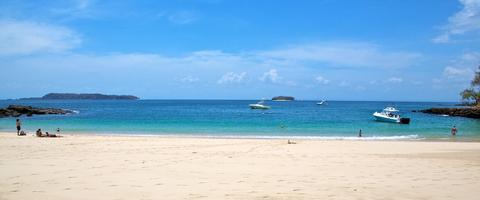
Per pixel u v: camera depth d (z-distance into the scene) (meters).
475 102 88.31
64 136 30.42
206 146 23.14
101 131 39.22
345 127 46.88
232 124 50.72
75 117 68.88
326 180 11.95
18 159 16.56
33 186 10.91
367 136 35.12
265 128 44.28
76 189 10.52
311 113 92.50
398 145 24.30
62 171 13.45
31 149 20.64
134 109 117.06
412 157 18.09
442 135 36.72
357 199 9.45
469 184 11.33
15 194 9.91
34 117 69.31
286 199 9.45
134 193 10.05
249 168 14.44
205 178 12.25
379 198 9.57
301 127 46.28
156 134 36.06
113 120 58.72
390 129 44.28
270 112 96.94
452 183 11.48
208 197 9.63
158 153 19.27
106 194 9.93
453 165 15.22
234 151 20.39
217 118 66.81
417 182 11.61
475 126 50.47
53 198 9.49
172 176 12.62
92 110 108.12
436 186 11.02
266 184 11.27
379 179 12.15
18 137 28.31
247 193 10.08
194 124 50.47
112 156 17.83
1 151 19.67
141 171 13.62
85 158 17.03
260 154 19.08
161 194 9.95
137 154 18.77
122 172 13.38
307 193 10.09
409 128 46.16
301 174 13.08
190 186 10.95
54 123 51.50
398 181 11.78
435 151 20.84
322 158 17.53
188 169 14.13
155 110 108.88
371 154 19.33
